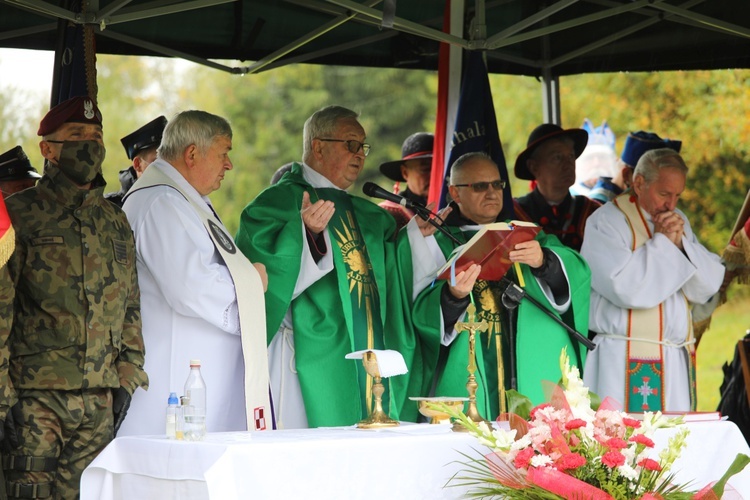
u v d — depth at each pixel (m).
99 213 5.05
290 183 6.30
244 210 6.16
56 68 6.21
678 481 4.92
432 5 8.46
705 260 6.93
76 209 4.96
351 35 8.55
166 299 5.36
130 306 5.17
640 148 8.84
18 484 4.79
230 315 5.38
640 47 8.92
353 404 6.06
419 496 4.36
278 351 6.18
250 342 5.41
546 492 4.14
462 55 7.64
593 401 4.79
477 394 6.29
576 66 9.17
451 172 6.71
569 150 8.12
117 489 4.34
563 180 8.12
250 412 5.34
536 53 9.13
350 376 6.09
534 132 8.30
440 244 6.54
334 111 6.50
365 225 6.51
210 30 8.09
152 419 5.32
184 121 5.62
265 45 8.31
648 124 20.84
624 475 4.13
